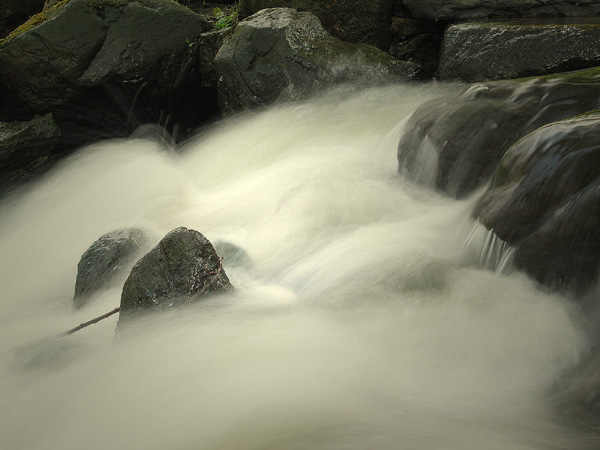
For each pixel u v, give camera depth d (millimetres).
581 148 4457
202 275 5023
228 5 13883
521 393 3676
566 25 8438
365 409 3561
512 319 4281
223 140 10383
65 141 11289
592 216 4168
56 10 10781
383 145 7898
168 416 3797
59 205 10336
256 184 8305
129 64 10766
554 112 6082
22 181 10781
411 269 5066
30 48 10281
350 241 6023
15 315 6836
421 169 6891
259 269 6082
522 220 4637
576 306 4133
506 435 3174
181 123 12258
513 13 9766
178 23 11203
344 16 10758
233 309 4941
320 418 3463
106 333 5461
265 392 3809
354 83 9836
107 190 10195
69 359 5074
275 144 9578
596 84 6156
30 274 8406
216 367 4176
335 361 4117
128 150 11312
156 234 7086
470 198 6309
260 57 10070
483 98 6734
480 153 6336
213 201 8367
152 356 4484
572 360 3834
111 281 6328
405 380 3932
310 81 9859
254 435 3389
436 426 3314
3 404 4617
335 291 5105
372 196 6832
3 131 10430
